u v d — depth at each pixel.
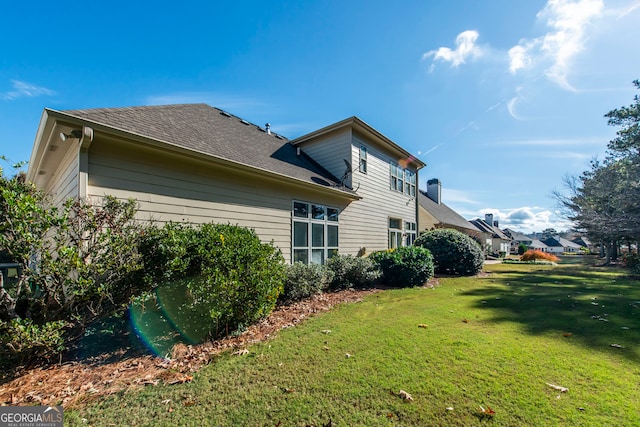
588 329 4.43
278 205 7.86
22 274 3.29
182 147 5.41
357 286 8.42
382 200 12.92
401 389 2.71
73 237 3.57
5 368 3.22
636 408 2.38
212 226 4.86
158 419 2.35
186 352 3.71
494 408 2.40
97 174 4.68
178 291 4.22
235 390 2.76
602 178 17.12
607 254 20.53
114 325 4.07
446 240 12.14
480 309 5.75
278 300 6.16
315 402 2.53
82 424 2.30
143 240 4.08
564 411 2.35
